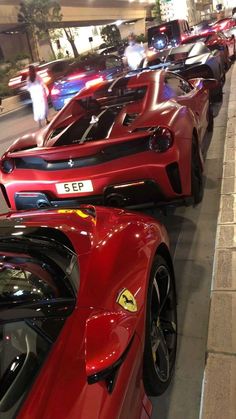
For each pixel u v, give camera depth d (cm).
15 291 172
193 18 5762
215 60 813
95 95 433
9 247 198
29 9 3300
